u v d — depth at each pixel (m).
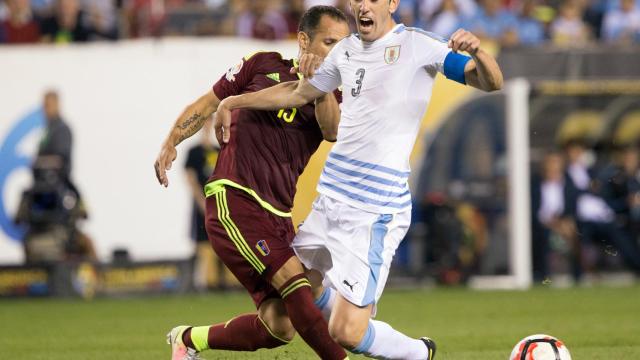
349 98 23.75
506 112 56.53
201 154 53.44
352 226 23.52
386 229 23.41
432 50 22.89
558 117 57.97
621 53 58.25
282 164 24.98
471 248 56.94
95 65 53.34
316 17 25.56
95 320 43.97
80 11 63.66
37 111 53.00
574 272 59.41
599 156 58.88
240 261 24.61
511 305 48.75
